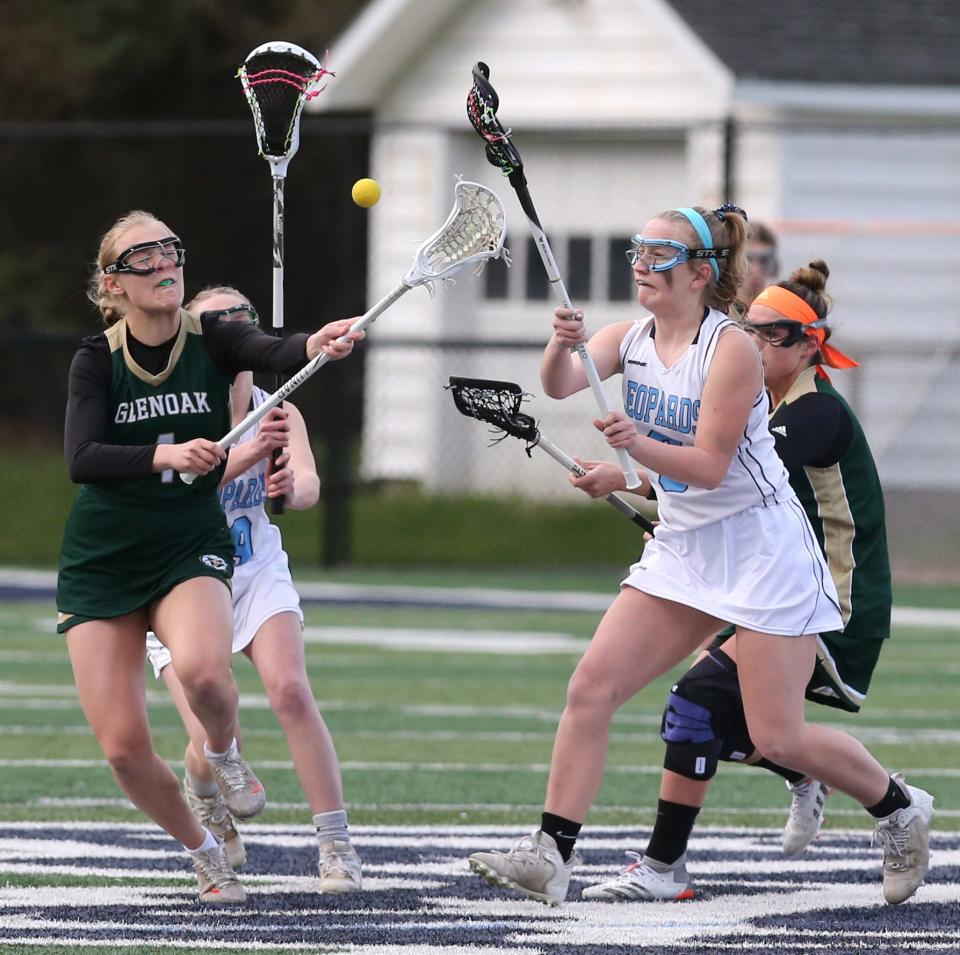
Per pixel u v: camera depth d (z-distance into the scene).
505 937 19.34
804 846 23.86
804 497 22.12
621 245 72.62
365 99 76.00
